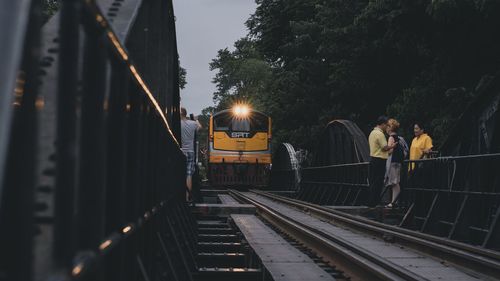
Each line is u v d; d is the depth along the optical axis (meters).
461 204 11.37
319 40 32.41
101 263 2.20
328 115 31.64
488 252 8.35
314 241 10.47
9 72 1.19
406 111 23.30
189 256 7.71
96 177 2.04
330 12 29.25
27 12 1.26
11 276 1.28
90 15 1.83
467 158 10.71
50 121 2.06
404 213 14.98
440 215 12.06
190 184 15.62
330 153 23.62
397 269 7.09
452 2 18.39
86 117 2.02
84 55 1.95
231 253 10.14
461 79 22.11
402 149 15.61
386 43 25.80
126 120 2.78
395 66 27.61
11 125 1.20
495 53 20.94
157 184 5.06
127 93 2.80
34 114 1.33
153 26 6.62
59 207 1.60
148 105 4.05
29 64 1.29
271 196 24.30
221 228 13.82
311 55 32.94
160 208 5.45
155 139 4.84
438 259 8.81
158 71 6.60
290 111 33.84
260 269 7.71
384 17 23.94
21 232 1.29
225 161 33.44
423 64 26.31
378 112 30.86
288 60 37.53
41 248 1.74
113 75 2.55
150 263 4.59
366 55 27.67
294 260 8.45
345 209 16.56
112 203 2.70
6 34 1.22
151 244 4.65
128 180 3.33
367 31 26.53
